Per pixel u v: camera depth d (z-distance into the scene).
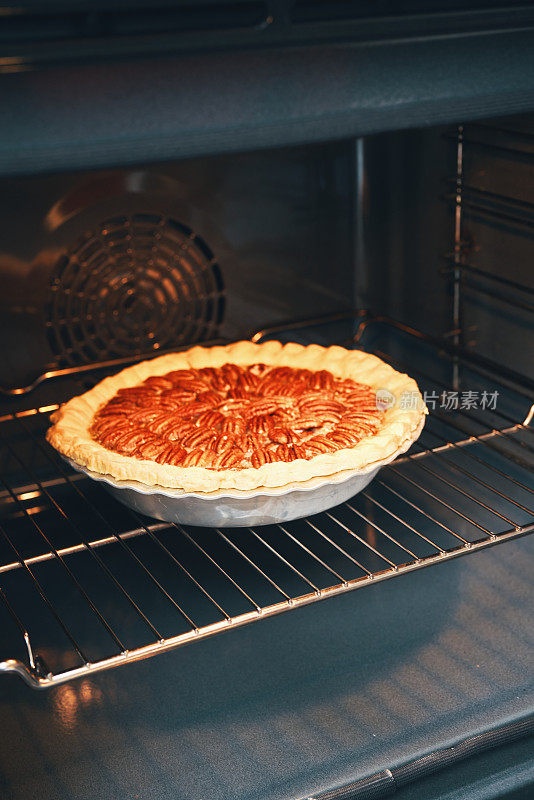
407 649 0.79
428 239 1.12
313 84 0.55
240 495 0.74
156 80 0.51
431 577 0.88
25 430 0.99
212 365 1.04
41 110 0.49
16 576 0.90
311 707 0.73
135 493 0.78
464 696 0.73
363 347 1.20
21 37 0.48
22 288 0.99
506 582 0.87
